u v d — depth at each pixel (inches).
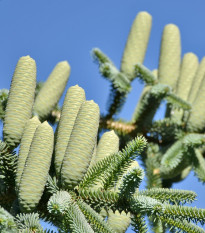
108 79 66.9
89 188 44.7
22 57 47.6
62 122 45.1
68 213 41.5
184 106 67.2
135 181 42.3
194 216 42.7
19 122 46.4
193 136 66.3
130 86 66.6
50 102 63.4
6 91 59.8
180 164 68.1
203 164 66.7
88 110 43.7
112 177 44.2
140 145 43.8
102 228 42.4
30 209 42.8
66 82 65.0
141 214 42.6
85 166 43.4
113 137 47.4
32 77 47.3
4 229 40.0
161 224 49.8
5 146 46.1
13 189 45.5
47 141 43.2
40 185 42.8
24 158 44.0
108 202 43.5
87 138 43.4
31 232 41.2
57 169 44.5
